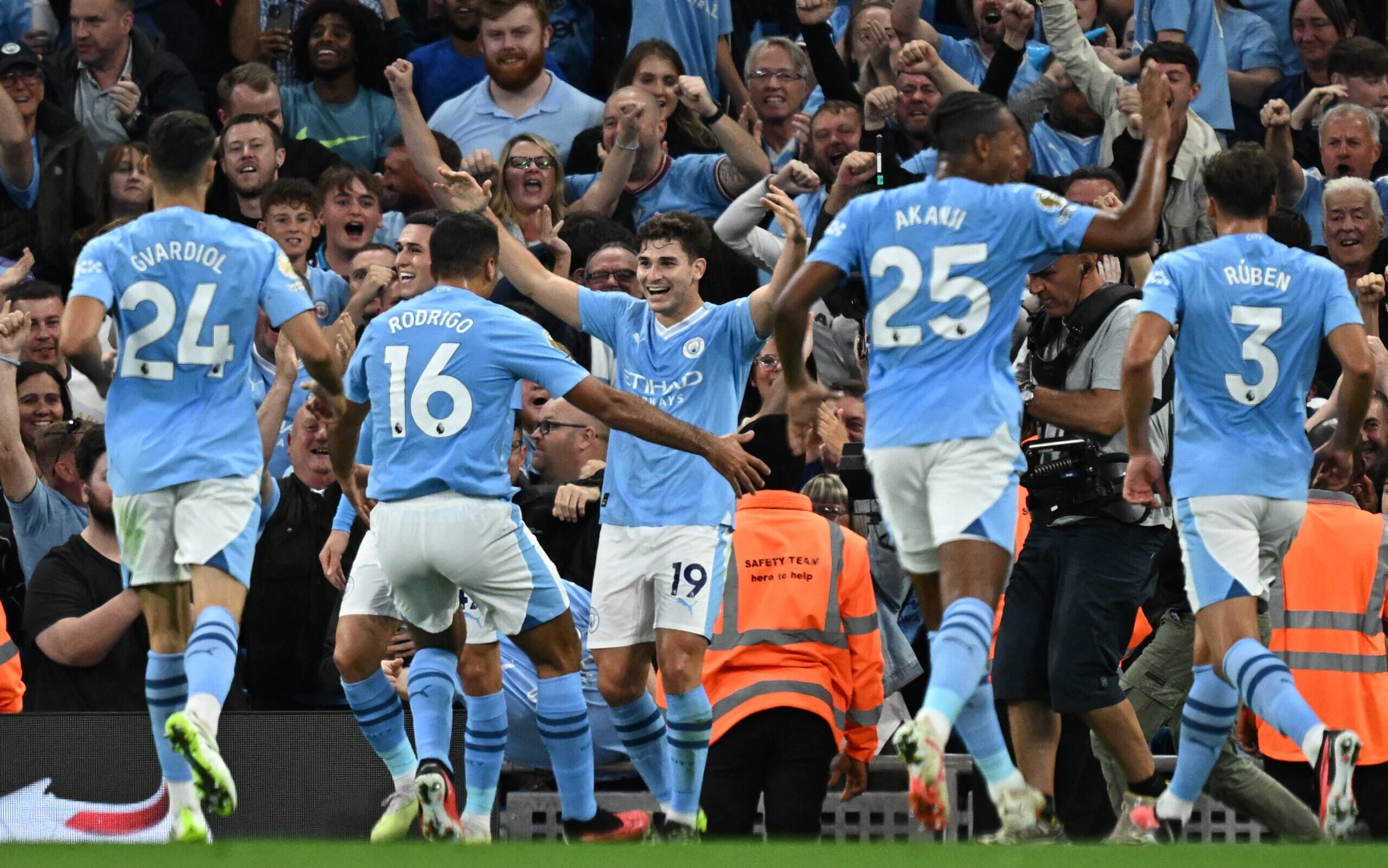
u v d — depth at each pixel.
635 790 23.50
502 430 18.39
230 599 16.66
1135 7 36.66
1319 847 11.77
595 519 23.98
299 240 29.59
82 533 22.89
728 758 20.00
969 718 16.02
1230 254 17.53
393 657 23.78
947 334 15.48
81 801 19.38
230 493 16.83
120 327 16.89
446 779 17.69
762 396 26.97
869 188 30.11
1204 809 22.09
